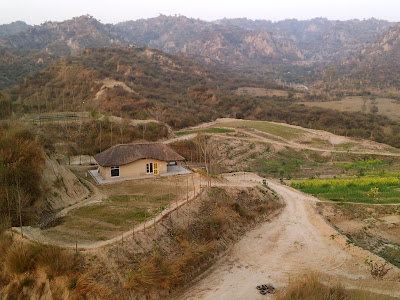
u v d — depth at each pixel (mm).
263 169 52344
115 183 31109
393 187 38875
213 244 22219
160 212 23047
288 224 28047
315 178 44969
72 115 57562
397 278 20094
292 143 68125
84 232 19844
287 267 21391
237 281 19438
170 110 88875
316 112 102062
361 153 62438
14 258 16141
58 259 16156
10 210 20031
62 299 15109
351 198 34312
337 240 25094
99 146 48156
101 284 15797
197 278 19516
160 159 34281
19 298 15641
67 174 27438
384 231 27953
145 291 16625
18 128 26031
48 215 22328
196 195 26516
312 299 16578
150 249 18938
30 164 22984
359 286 18984
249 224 27344
